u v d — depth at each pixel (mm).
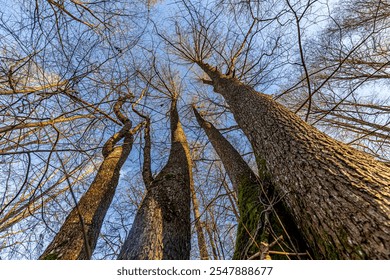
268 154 2363
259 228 1945
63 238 2215
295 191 1823
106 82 3086
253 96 3359
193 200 4754
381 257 1103
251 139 2861
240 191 2803
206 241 4402
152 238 2105
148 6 4008
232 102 3830
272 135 2422
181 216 2590
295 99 5574
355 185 1467
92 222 2475
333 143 1974
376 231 1188
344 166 1650
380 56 4992
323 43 5156
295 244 1791
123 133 4391
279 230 1912
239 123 3365
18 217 3379
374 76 4648
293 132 2258
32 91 2330
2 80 2600
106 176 3184
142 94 4867
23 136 2648
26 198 3031
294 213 1854
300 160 1909
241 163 3457
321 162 1769
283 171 2035
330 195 1515
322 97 4781
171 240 2213
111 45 2943
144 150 4348
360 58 4879
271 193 2268
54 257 1987
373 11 4961
